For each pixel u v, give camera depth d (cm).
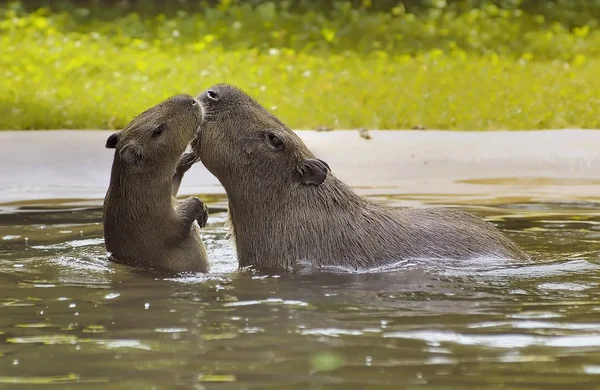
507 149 1850
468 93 2438
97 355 725
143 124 1070
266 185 1070
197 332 789
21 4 3622
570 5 3688
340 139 1917
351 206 1077
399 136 1936
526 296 909
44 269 1055
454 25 3400
